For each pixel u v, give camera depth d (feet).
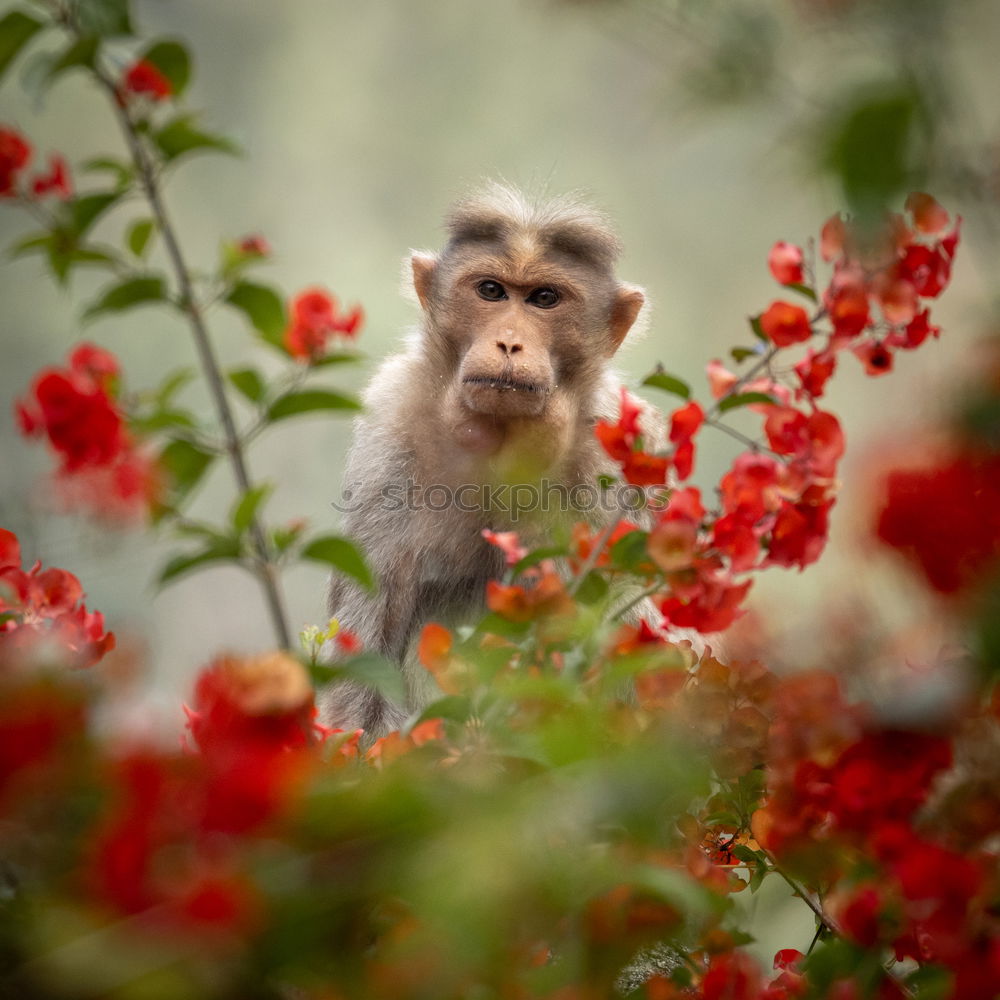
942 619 13.64
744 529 18.39
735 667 17.99
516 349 43.98
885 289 17.98
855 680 15.12
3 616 19.80
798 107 11.76
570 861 14.07
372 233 217.15
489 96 220.23
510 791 13.29
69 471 17.22
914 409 13.39
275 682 14.70
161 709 13.37
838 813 15.64
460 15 229.66
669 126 12.16
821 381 19.03
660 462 19.31
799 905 22.94
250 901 11.85
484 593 47.62
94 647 19.45
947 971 16.01
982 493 12.96
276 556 17.35
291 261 204.64
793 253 19.12
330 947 13.38
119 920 11.99
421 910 12.36
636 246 167.53
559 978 14.73
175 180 203.62
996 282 12.37
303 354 17.95
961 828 15.06
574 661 17.43
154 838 12.17
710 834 21.49
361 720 46.47
